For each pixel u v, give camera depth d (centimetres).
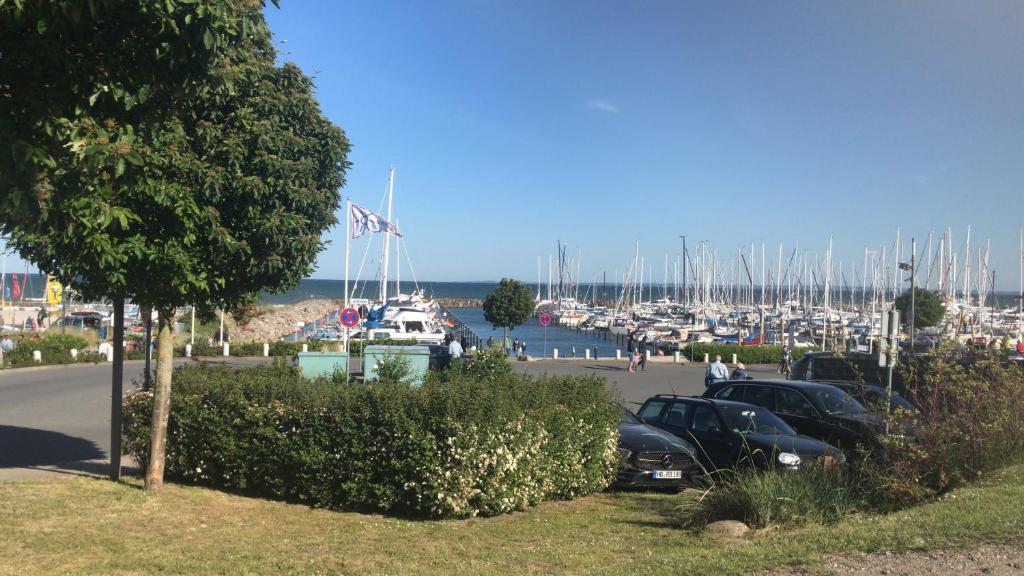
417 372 1340
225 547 718
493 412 881
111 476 1009
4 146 423
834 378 1998
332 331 5094
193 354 3744
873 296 6875
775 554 628
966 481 866
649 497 1053
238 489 988
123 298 914
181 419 996
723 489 870
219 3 486
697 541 744
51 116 471
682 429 1266
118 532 758
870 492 848
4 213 454
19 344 3225
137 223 806
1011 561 572
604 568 638
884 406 930
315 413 912
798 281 8644
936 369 937
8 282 10369
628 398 2412
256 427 946
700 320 8781
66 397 2136
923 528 670
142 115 542
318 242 924
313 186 929
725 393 1471
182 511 859
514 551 716
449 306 15438
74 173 484
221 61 551
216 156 844
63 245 771
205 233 834
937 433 864
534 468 945
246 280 917
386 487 873
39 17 439
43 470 1094
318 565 659
